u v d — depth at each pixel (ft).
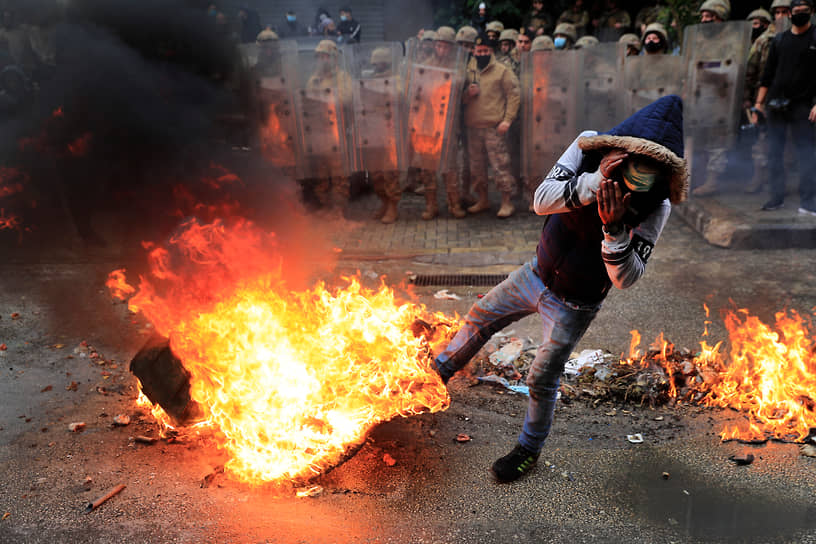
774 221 20.62
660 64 23.21
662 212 8.10
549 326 9.23
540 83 23.86
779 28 23.57
